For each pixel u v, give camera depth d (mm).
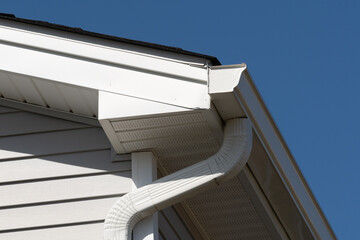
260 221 6832
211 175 5719
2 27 6008
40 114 6359
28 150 6227
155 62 5660
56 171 6109
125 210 5746
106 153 6109
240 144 5723
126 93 5652
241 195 6504
